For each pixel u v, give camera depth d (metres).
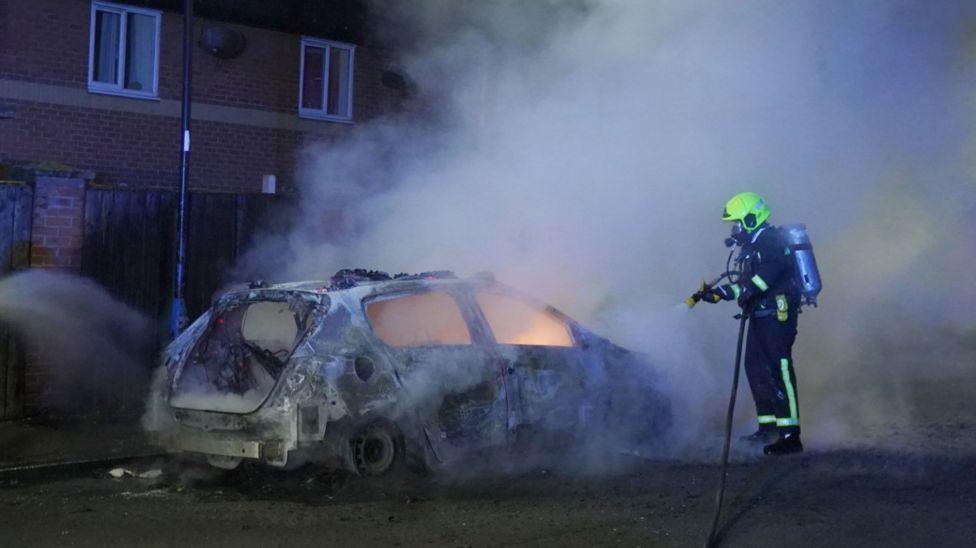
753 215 7.32
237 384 6.79
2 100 12.81
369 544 5.37
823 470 6.84
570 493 6.54
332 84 15.45
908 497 6.08
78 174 12.02
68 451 7.90
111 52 13.70
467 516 5.96
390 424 6.69
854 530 5.43
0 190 8.98
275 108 14.89
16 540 5.50
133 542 5.45
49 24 13.14
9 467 7.29
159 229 9.95
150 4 13.68
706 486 6.58
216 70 14.38
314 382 6.38
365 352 6.59
